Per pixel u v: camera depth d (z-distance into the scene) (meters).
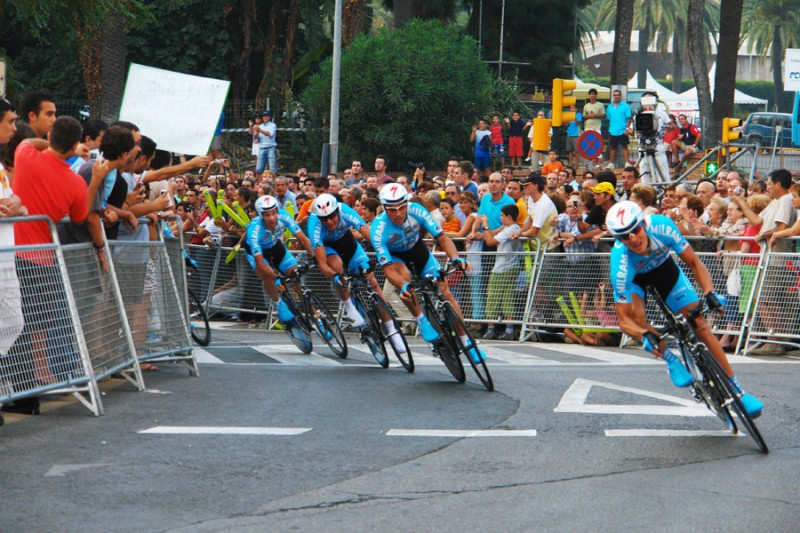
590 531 7.94
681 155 41.06
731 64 53.62
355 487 9.29
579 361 18.39
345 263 18.39
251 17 56.62
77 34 33.50
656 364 17.88
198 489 9.17
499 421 12.37
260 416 12.61
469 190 25.14
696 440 11.21
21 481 9.29
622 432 11.65
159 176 15.37
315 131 48.03
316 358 19.02
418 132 46.50
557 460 10.31
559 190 24.41
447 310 15.15
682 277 12.34
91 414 12.50
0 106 11.98
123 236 15.29
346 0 53.25
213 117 19.80
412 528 8.04
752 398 11.29
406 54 46.19
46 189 12.38
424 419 12.50
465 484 9.39
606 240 21.09
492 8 70.12
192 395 14.09
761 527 8.00
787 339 19.25
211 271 26.27
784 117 41.16
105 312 13.56
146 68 19.94
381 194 16.00
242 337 22.78
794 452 10.62
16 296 11.51
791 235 18.70
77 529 7.95
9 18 34.00
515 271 22.25
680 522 8.15
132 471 9.73
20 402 12.40
